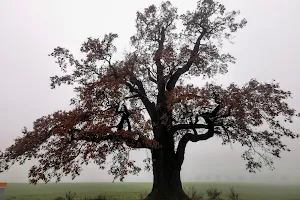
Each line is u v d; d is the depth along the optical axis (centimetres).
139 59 1820
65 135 1317
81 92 1587
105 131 1306
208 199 1930
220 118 1705
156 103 1902
